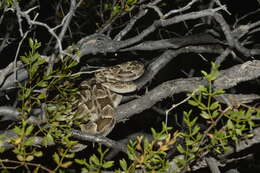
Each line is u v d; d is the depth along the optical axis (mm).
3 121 7406
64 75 5449
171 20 6445
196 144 5207
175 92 7086
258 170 10273
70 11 5438
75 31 10680
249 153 7480
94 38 6918
